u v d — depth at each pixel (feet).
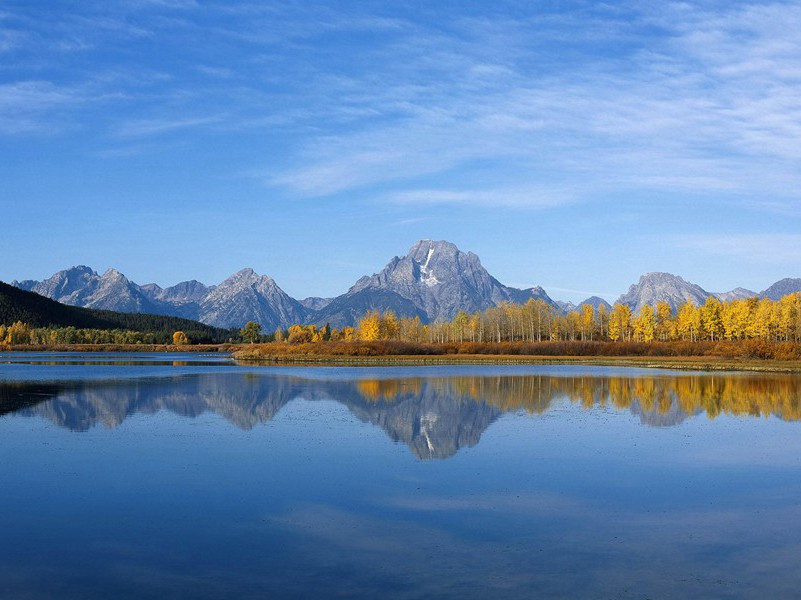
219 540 62.34
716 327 569.23
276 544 61.26
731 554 58.95
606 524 67.15
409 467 90.94
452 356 422.82
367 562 56.85
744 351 374.63
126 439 111.04
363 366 328.90
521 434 117.19
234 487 80.64
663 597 49.93
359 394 179.52
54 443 107.45
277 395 176.55
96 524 67.00
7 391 185.57
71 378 237.66
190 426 124.67
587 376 249.14
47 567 55.93
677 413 143.95
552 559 57.57
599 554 58.85
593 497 76.84
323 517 69.26
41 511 71.15
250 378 237.45
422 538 62.85
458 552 59.21
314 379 231.50
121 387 199.00
